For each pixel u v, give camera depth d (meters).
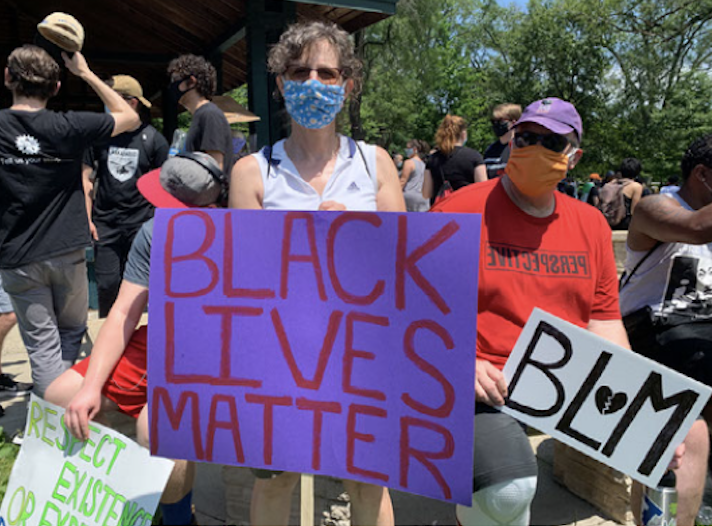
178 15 7.58
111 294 4.54
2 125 2.86
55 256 3.04
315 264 1.72
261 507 2.10
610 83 33.41
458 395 1.62
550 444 3.49
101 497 2.07
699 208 2.44
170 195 2.17
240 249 1.77
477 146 35.78
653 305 2.54
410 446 1.67
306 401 1.75
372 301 1.69
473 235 1.60
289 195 2.03
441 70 33.56
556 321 1.81
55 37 2.79
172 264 1.81
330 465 1.75
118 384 2.18
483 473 1.81
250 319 1.77
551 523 2.72
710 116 31.03
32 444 2.20
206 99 3.90
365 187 2.07
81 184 3.17
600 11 32.12
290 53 1.95
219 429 1.82
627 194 8.91
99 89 2.99
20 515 2.14
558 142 1.87
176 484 2.24
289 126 4.86
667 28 32.03
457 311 1.61
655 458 1.76
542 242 2.01
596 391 1.79
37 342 3.15
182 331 1.81
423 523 2.71
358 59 2.07
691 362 2.46
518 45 34.62
